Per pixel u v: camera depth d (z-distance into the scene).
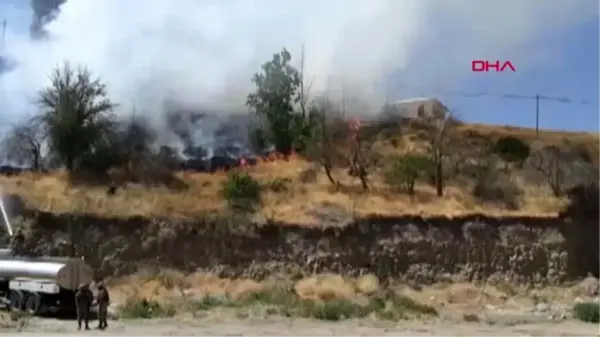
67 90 71.69
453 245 56.81
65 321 37.06
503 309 49.06
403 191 65.12
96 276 53.56
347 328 36.03
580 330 37.81
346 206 60.22
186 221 56.66
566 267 57.38
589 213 60.56
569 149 80.44
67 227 55.50
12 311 37.84
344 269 55.34
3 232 54.19
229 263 55.38
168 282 52.69
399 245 56.34
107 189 62.81
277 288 49.78
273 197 62.66
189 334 32.22
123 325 35.56
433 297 52.25
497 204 63.59
